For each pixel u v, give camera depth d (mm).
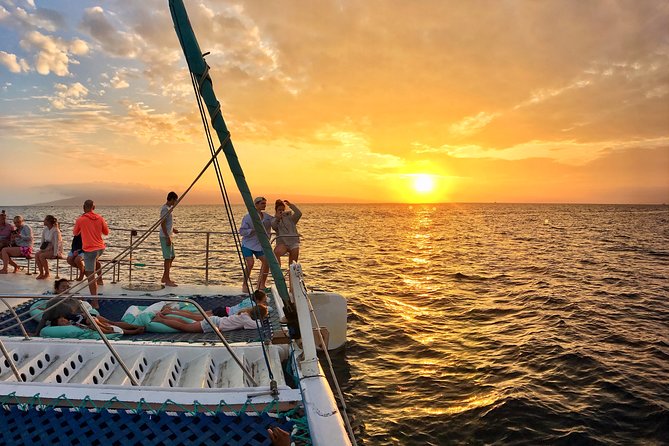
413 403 7930
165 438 4023
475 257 32531
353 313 14547
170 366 5883
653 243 44844
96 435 4023
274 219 10086
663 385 8562
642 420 7285
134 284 10852
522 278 22516
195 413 4363
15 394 4523
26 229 12375
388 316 14281
